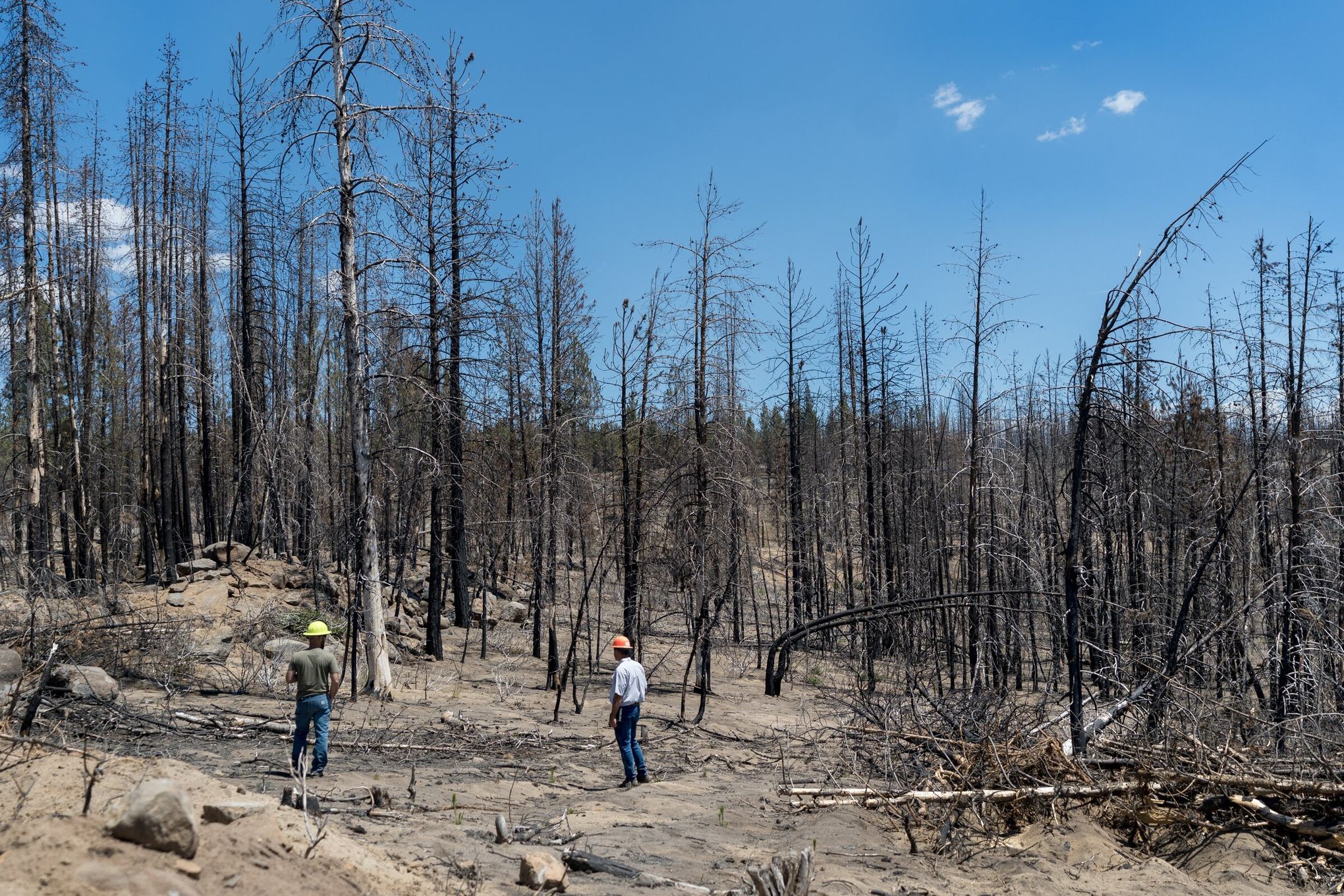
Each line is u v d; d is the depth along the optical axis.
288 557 29.45
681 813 9.88
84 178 28.41
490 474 23.31
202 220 28.45
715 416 20.52
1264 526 15.75
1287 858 8.49
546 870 6.13
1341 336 17.22
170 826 4.54
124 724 11.53
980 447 19.92
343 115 17.94
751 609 35.72
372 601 17.75
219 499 34.22
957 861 8.50
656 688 23.30
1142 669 12.47
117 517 27.27
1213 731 10.40
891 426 27.80
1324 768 9.48
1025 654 25.20
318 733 10.30
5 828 4.74
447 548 28.78
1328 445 16.59
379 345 18.09
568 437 22.19
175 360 27.77
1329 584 14.56
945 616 21.42
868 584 25.59
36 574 15.89
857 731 11.63
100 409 30.69
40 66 21.98
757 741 16.56
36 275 22.19
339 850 5.58
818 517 28.91
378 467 20.84
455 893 5.61
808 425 33.72
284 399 28.98
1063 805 9.44
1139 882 7.81
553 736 15.24
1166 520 15.60
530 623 27.98
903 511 28.05
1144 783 9.35
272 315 29.81
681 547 19.72
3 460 29.70
